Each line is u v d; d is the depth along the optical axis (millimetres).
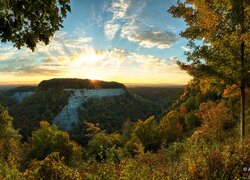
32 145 40281
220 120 20469
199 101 54500
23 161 31344
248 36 11898
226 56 13195
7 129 36406
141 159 11211
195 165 6945
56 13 3600
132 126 64812
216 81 13820
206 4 12578
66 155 37906
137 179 7129
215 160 6902
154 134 36375
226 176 6199
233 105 24234
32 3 3490
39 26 3660
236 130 17391
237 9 12250
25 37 3697
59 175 7844
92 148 29547
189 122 43188
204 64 13445
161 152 13305
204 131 17297
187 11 13406
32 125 130375
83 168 8555
